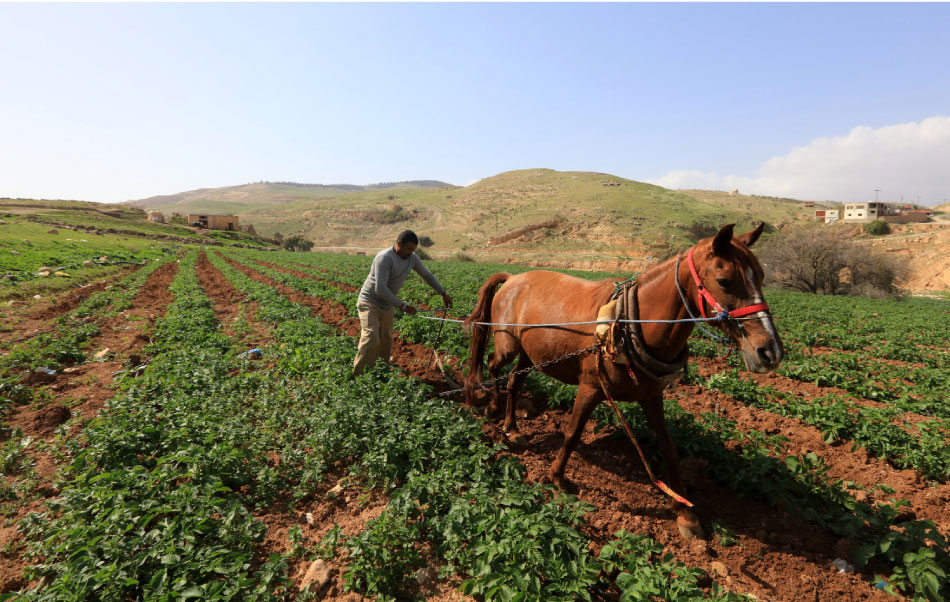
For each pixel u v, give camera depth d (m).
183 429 5.50
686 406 7.84
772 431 6.91
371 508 4.70
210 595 3.34
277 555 3.88
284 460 5.26
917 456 5.75
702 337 11.73
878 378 9.85
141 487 4.52
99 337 11.62
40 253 30.48
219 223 113.31
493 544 3.68
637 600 3.26
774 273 41.56
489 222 159.50
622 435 5.94
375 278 7.16
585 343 4.51
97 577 3.38
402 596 3.68
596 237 122.44
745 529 4.46
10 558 4.02
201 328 11.41
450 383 7.86
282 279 24.42
